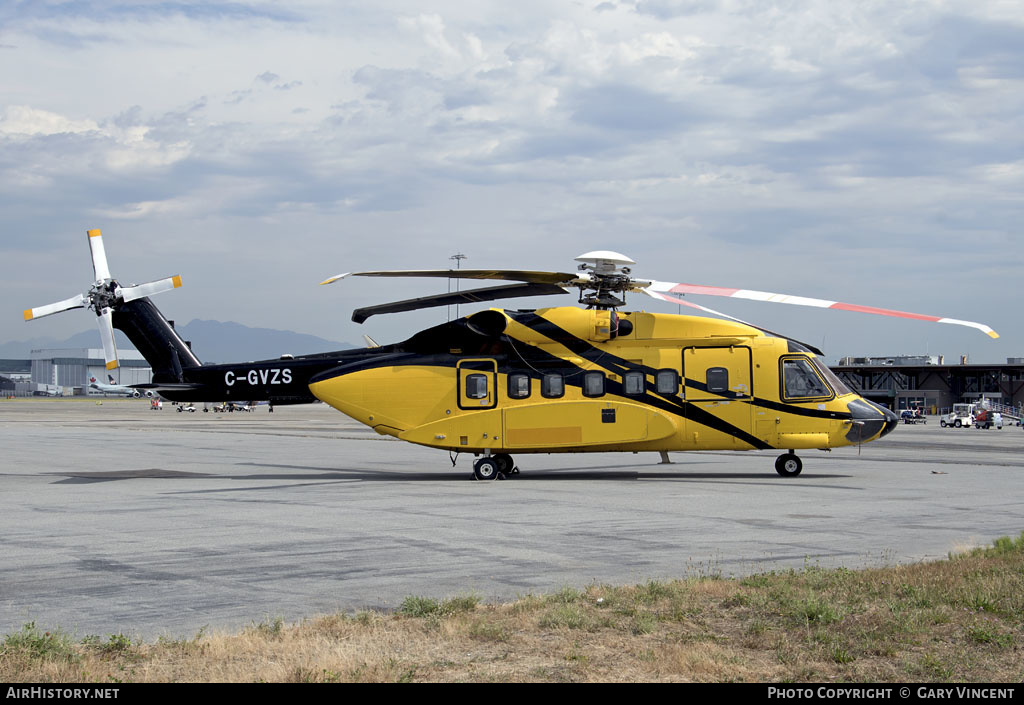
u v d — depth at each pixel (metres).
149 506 18.73
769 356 23.45
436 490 21.48
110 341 28.16
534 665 7.29
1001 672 7.16
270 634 8.25
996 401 101.44
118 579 11.12
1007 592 9.32
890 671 7.18
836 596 9.41
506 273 20.48
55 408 131.75
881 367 107.69
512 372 23.73
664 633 8.19
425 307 23.23
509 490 21.31
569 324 23.39
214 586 10.69
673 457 33.00
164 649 7.74
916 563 11.55
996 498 19.14
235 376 26.53
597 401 23.30
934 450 38.03
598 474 25.75
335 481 24.39
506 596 10.03
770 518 16.09
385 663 7.28
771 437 23.34
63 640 7.91
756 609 8.97
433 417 23.92
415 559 12.32
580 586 10.51
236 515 17.12
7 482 24.55
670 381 23.41
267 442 45.38
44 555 12.84
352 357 25.39
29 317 27.94
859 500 18.81
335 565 11.94
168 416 95.44
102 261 28.30
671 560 12.11
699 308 22.66
